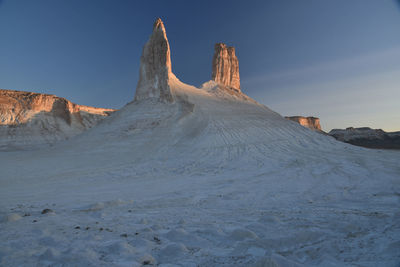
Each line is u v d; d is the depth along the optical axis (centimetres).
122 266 281
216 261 300
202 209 670
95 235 408
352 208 630
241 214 599
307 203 727
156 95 3734
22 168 1788
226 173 1550
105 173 1636
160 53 3941
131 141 2698
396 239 363
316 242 368
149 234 420
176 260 305
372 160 1755
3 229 432
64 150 2616
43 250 333
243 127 3142
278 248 343
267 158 2020
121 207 697
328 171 1398
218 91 4881
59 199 840
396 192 837
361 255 310
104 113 9269
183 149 2419
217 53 5706
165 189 1062
